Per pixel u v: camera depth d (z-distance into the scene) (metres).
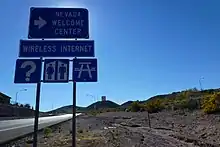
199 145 19.47
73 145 8.12
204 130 27.22
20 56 7.92
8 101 102.12
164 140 21.44
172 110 51.91
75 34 8.32
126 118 57.44
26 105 112.44
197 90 71.12
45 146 15.96
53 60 8.05
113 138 20.08
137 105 78.00
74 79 8.08
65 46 8.20
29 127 33.78
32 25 8.21
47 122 48.97
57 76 7.98
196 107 45.72
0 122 46.44
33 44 8.08
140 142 19.33
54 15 8.37
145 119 47.12
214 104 36.44
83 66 8.15
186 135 25.00
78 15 8.45
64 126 38.81
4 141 18.36
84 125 41.31
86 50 8.25
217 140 22.02
